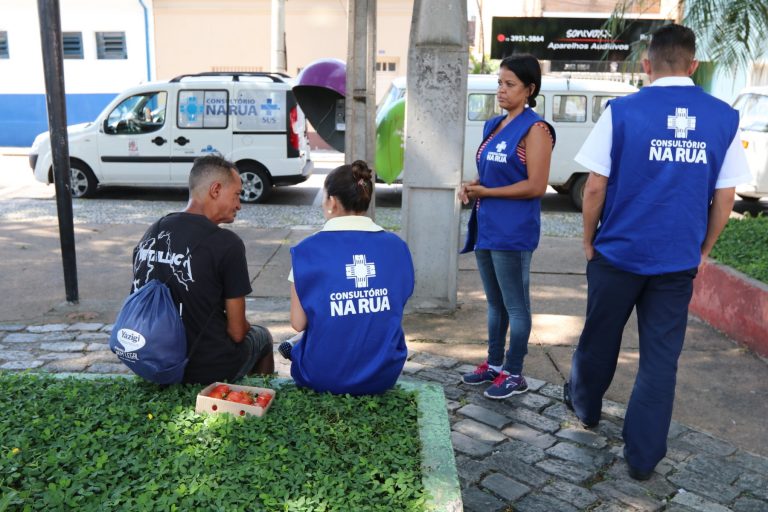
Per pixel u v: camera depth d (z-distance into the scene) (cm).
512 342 415
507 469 346
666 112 311
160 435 279
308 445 271
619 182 320
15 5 1919
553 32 1720
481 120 1128
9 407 302
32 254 776
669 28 319
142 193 1245
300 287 303
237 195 325
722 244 633
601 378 364
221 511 228
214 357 317
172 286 305
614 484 334
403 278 309
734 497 325
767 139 1095
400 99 1102
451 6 529
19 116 1984
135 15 1916
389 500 241
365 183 310
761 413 409
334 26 1934
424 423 296
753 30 648
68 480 241
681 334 326
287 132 1131
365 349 304
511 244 392
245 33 1938
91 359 482
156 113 1141
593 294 342
